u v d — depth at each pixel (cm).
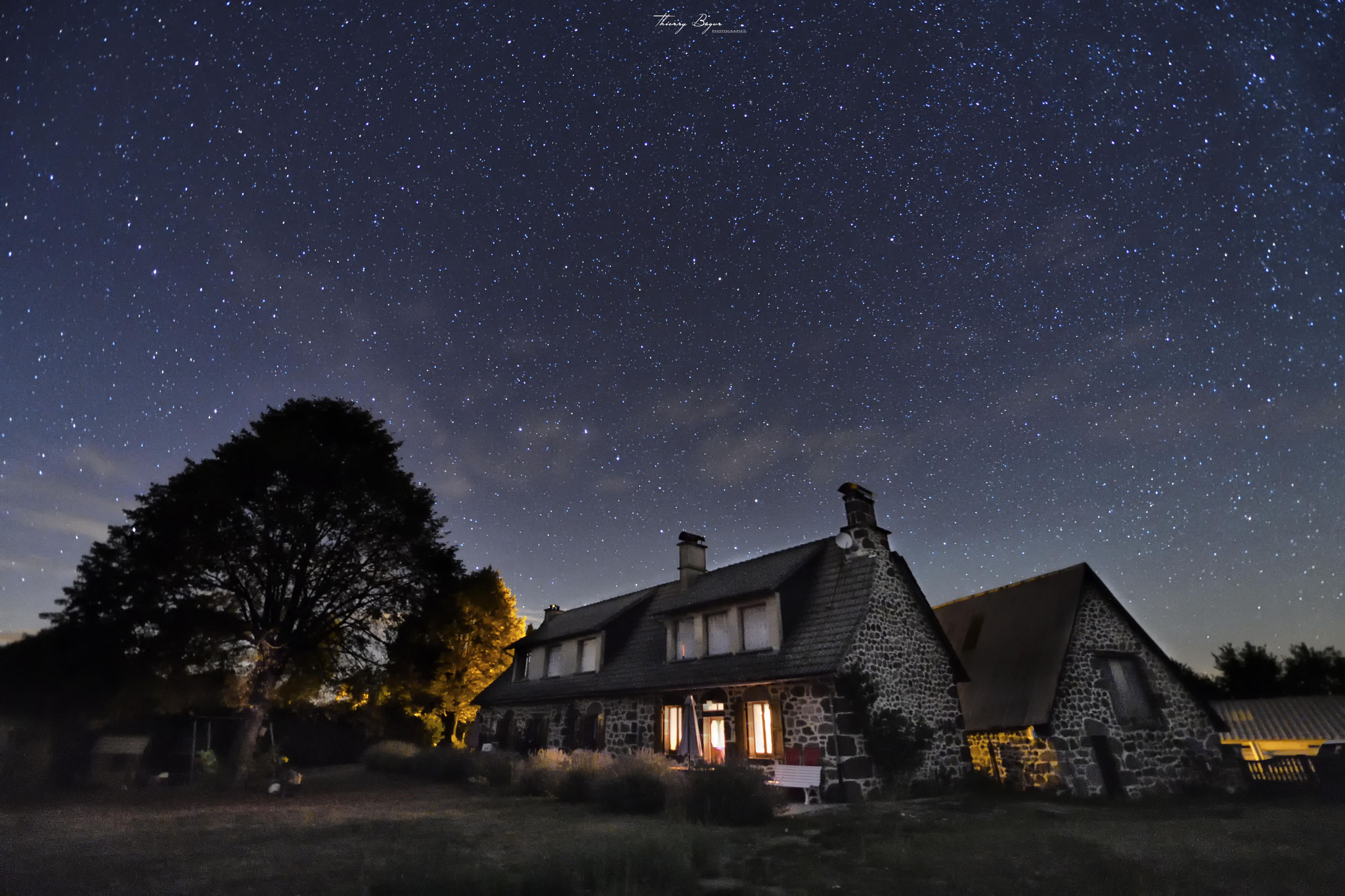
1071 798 1666
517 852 986
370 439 2627
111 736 2203
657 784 1441
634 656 2309
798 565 2033
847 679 1664
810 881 809
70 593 2053
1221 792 1769
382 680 2464
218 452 2281
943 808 1452
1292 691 3462
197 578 2172
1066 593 2009
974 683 2025
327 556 2338
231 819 1398
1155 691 1927
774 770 1684
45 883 810
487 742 2772
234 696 2230
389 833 1181
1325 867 841
